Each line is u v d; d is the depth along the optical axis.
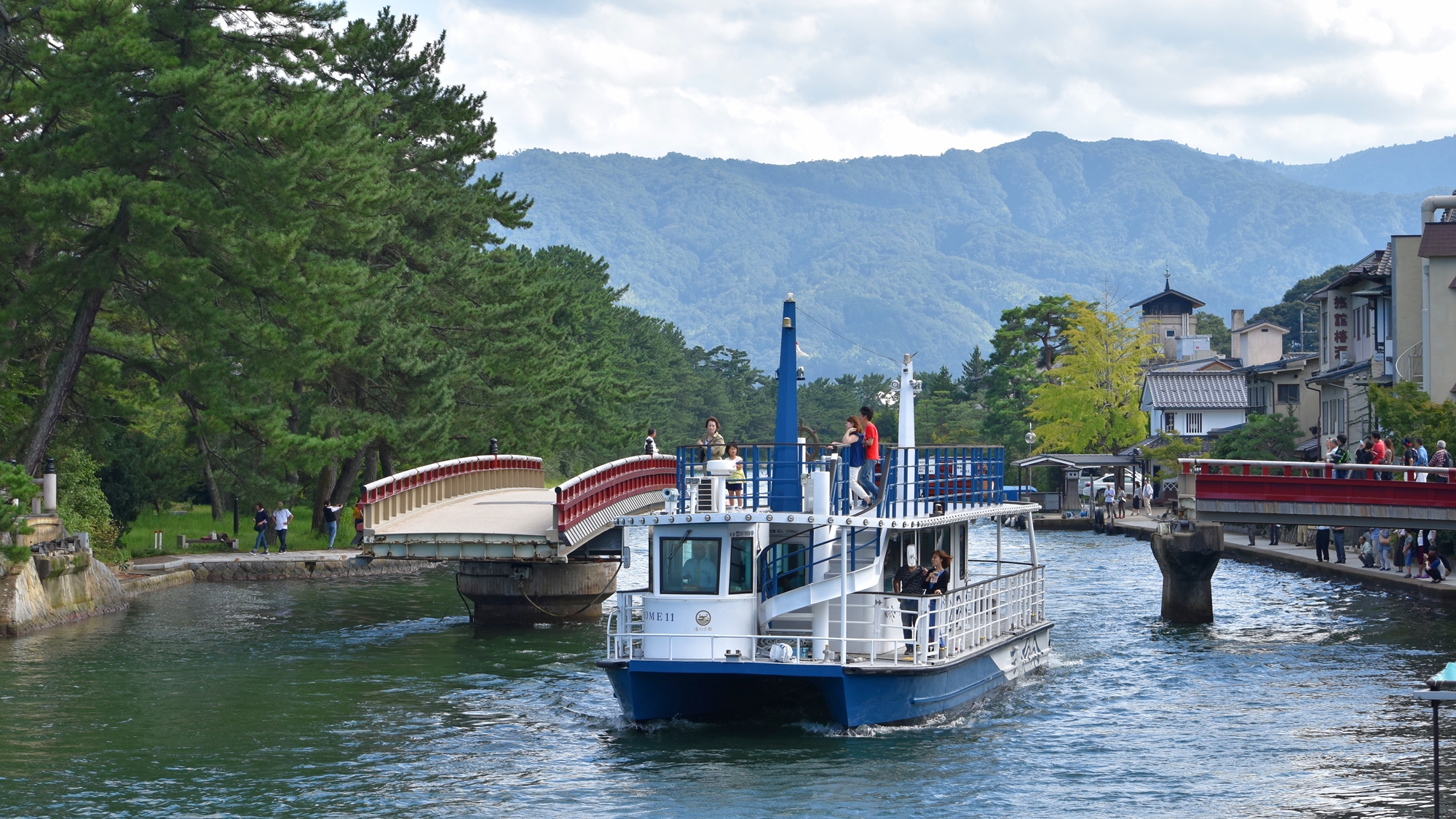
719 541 22.30
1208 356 125.94
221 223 37.81
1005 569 44.97
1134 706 25.27
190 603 41.12
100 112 37.16
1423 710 25.09
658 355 142.88
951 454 25.48
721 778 19.72
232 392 42.81
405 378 52.34
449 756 21.38
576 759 21.00
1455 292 54.00
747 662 21.19
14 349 39.84
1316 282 171.00
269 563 48.88
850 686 21.25
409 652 31.89
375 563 51.56
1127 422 102.62
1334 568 47.78
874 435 22.91
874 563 22.66
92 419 45.94
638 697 22.05
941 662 22.23
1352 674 29.06
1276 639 34.44
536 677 28.50
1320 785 19.50
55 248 39.88
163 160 39.47
